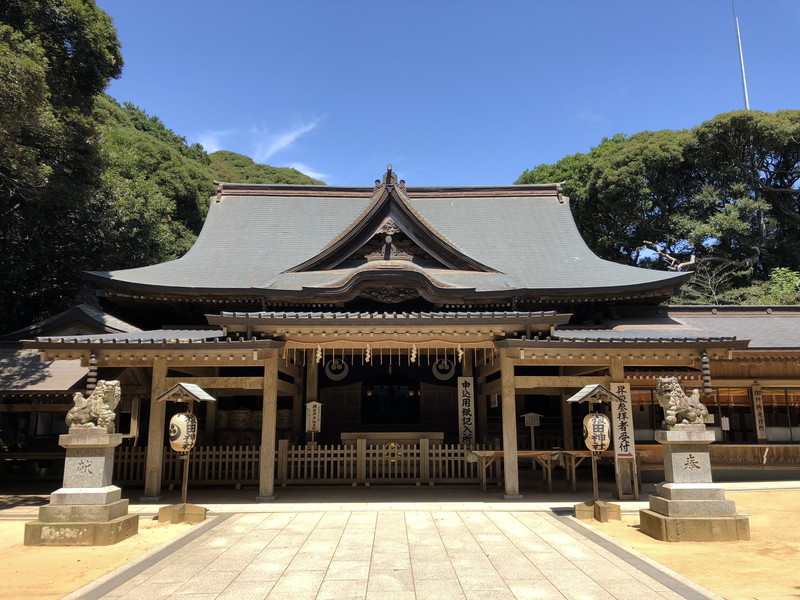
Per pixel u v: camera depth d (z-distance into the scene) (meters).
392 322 10.64
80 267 19.70
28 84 10.84
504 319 10.65
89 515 7.57
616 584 5.57
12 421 15.12
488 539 7.49
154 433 11.07
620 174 32.16
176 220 33.62
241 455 12.74
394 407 16.48
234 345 10.62
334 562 6.39
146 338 11.23
